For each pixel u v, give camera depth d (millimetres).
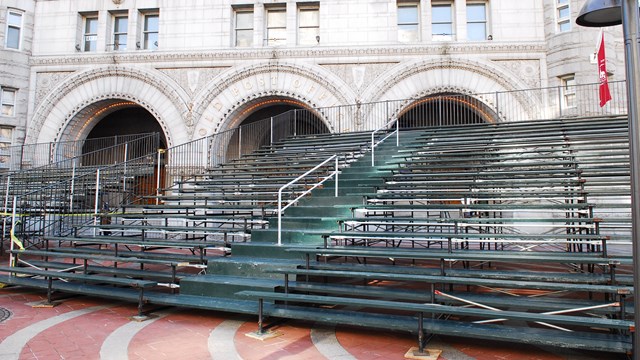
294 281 6488
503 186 9422
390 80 17625
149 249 11617
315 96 18062
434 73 17578
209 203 15094
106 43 19766
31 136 19547
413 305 4891
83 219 13766
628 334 4590
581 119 13711
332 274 5746
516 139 12812
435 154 12180
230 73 18578
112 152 22531
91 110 20062
